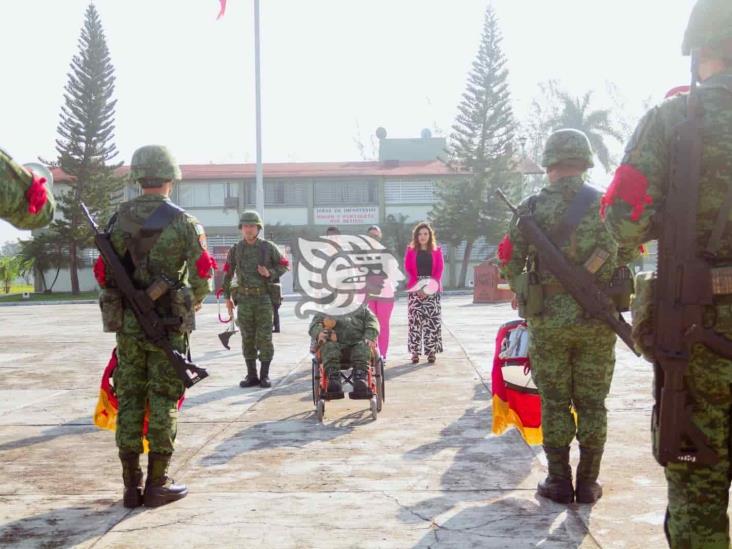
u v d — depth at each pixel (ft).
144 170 14.24
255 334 27.55
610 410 21.56
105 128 144.97
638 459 16.37
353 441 18.67
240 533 12.35
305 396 25.38
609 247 12.80
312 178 158.20
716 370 7.61
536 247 13.14
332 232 25.30
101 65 143.64
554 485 13.60
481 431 19.42
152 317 13.70
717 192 7.68
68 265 151.84
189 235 14.10
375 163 169.89
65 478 15.89
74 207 143.33
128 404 14.03
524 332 15.69
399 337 45.09
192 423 21.17
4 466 16.94
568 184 13.35
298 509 13.51
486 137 147.74
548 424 13.56
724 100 7.80
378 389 22.18
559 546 11.48
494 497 13.97
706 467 7.72
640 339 8.19
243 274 27.35
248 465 16.61
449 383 27.17
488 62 146.92
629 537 11.79
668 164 7.97
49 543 12.06
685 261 7.66
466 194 146.41
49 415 22.77
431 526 12.49
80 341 46.60
